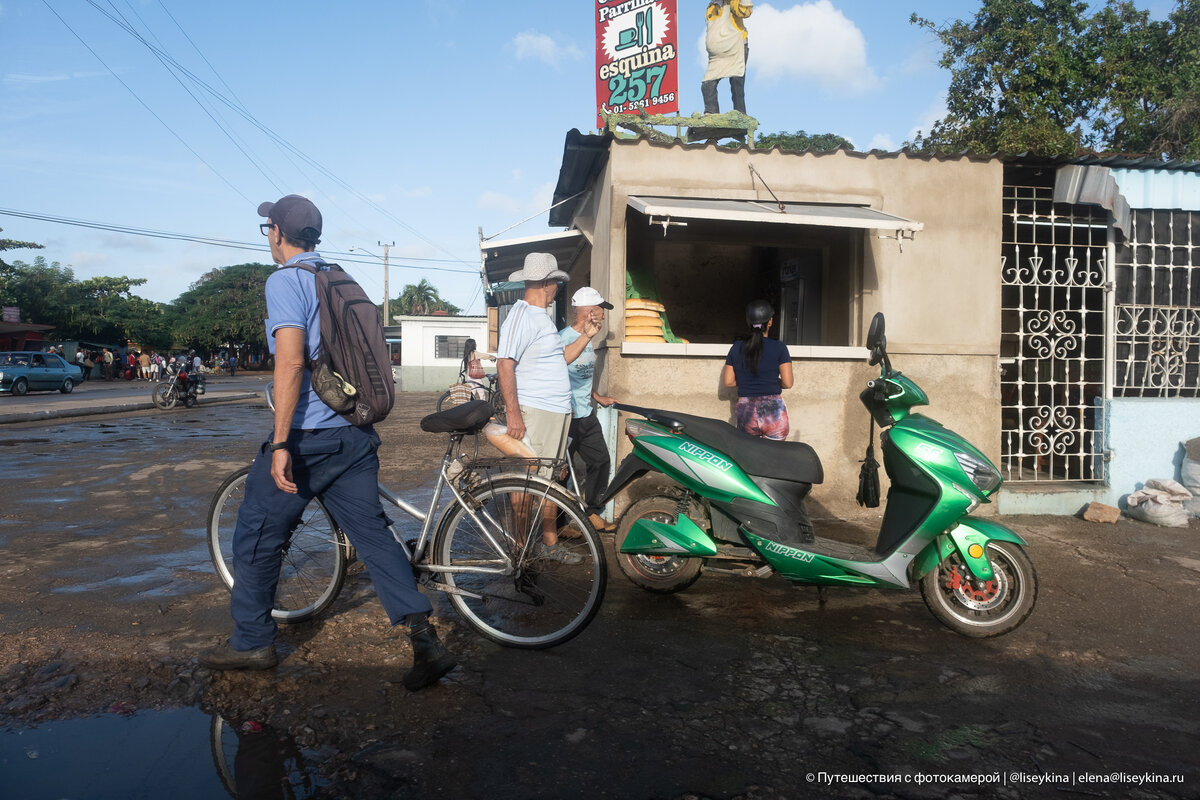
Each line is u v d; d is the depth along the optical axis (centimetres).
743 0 725
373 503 318
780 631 388
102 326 5059
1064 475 738
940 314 641
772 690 317
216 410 1998
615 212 600
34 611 386
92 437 1233
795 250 783
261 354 6994
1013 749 273
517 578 357
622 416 592
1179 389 698
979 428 650
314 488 311
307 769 249
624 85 934
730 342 920
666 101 903
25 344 4078
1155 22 1595
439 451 1040
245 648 316
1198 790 249
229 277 6838
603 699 305
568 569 362
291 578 381
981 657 359
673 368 597
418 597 311
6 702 290
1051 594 455
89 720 279
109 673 315
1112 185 633
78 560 480
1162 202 688
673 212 530
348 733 273
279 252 323
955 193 641
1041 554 541
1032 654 364
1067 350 707
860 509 619
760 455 407
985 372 649
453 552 358
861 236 639
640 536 420
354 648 347
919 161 639
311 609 373
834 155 627
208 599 407
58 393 2748
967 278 644
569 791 240
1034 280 672
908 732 284
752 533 398
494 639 359
